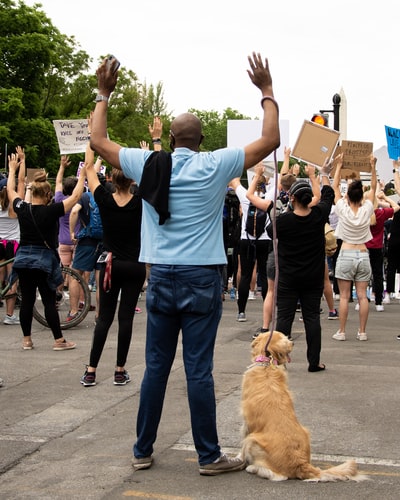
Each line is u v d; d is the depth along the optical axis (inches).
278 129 159.9
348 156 393.7
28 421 213.2
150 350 168.1
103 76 165.8
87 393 245.4
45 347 327.9
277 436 161.2
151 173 159.2
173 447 186.9
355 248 340.5
